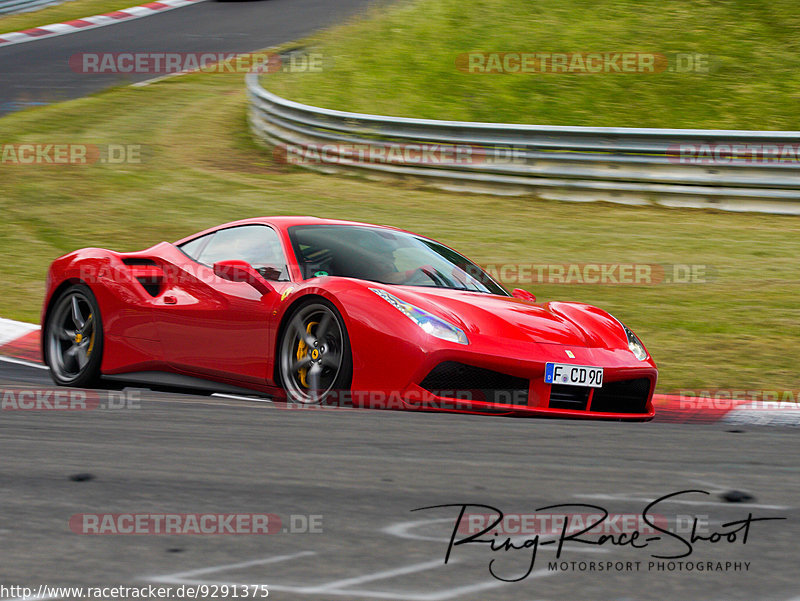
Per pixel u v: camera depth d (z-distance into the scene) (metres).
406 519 3.83
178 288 8.61
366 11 38.88
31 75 36.78
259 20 47.06
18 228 18.25
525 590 3.01
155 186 22.00
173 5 52.00
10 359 10.77
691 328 11.98
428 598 2.90
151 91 34.66
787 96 26.83
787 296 13.60
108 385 9.28
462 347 6.95
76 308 9.20
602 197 20.50
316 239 8.45
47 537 3.54
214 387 8.20
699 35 31.02
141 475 4.59
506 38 32.19
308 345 7.49
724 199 19.70
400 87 29.09
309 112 24.36
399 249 8.84
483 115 26.66
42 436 5.63
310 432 5.81
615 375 7.48
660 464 5.18
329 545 3.46
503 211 19.88
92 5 51.28
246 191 21.59
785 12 32.00
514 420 6.68
